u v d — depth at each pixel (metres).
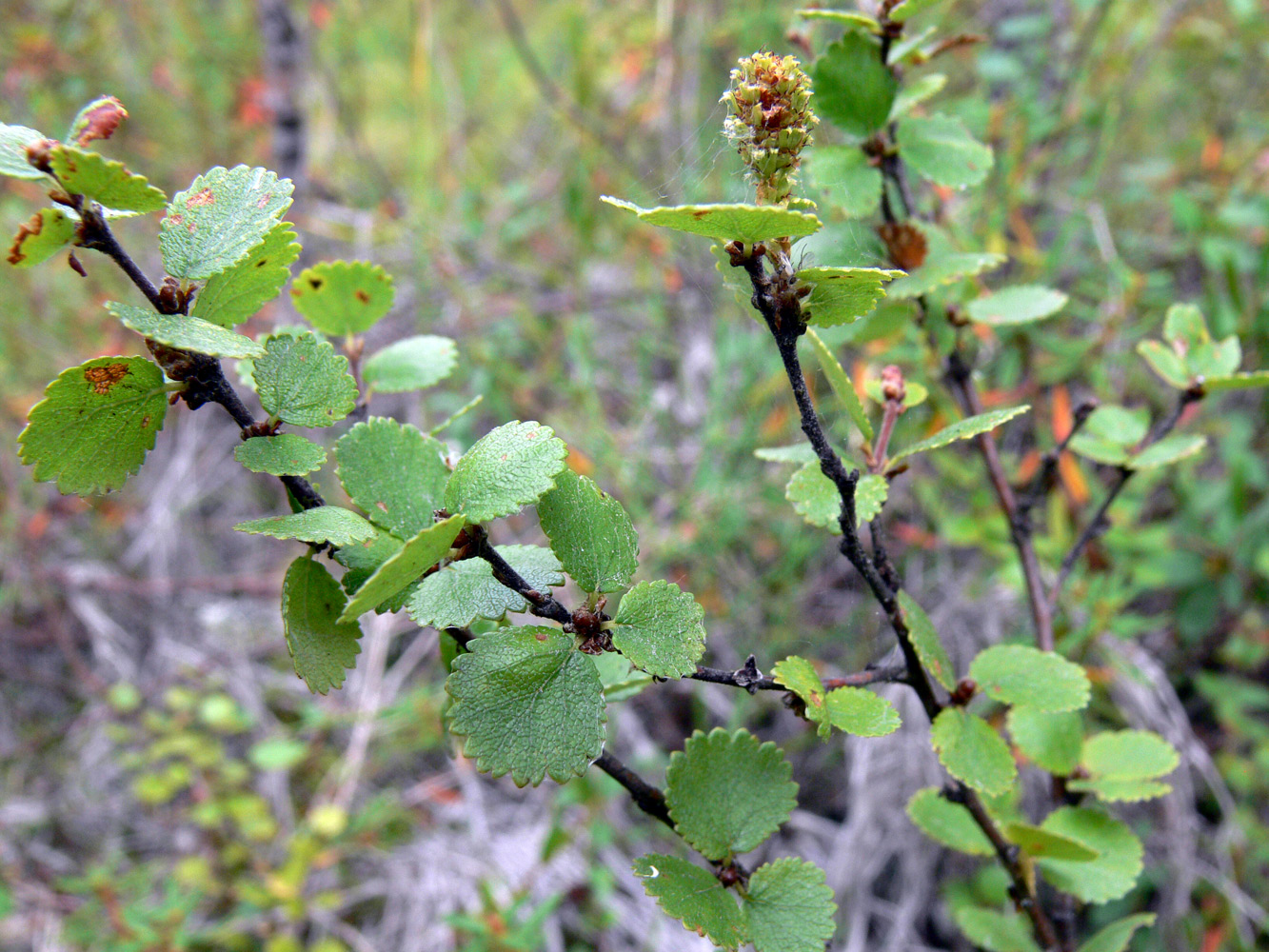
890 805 0.33
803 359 0.24
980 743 0.16
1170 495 0.39
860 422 0.15
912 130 0.20
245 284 0.13
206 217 0.13
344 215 0.51
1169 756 0.18
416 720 0.36
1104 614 0.29
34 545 0.41
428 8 0.52
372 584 0.12
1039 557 0.31
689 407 0.43
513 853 0.34
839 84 0.19
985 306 0.21
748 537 0.38
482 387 0.40
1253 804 0.34
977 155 0.19
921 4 0.18
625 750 0.35
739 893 0.14
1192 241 0.38
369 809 0.34
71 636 0.43
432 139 0.56
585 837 0.33
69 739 0.40
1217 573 0.34
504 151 0.61
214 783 0.37
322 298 0.17
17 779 0.38
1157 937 0.30
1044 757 0.18
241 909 0.32
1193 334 0.20
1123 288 0.35
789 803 0.14
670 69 0.47
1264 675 0.37
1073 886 0.18
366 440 0.14
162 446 0.49
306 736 0.39
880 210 0.23
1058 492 0.32
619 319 0.49
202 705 0.38
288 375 0.14
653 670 0.13
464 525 0.13
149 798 0.34
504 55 0.65
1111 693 0.32
